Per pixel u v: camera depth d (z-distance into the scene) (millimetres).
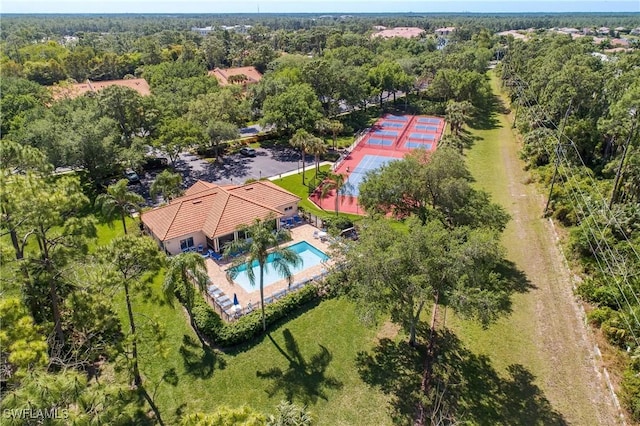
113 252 24125
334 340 29594
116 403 16859
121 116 60000
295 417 18188
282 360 27844
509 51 137375
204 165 65312
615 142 52312
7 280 21000
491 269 35781
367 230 27250
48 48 140750
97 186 55094
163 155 66000
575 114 64625
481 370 26953
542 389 25547
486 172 60625
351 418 23875
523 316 31594
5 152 25828
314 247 41875
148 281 34031
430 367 27094
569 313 31828
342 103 107188
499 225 35312
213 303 32812
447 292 23969
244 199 43781
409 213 39531
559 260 38531
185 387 25828
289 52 182250
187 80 89000
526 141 66438
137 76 125562
